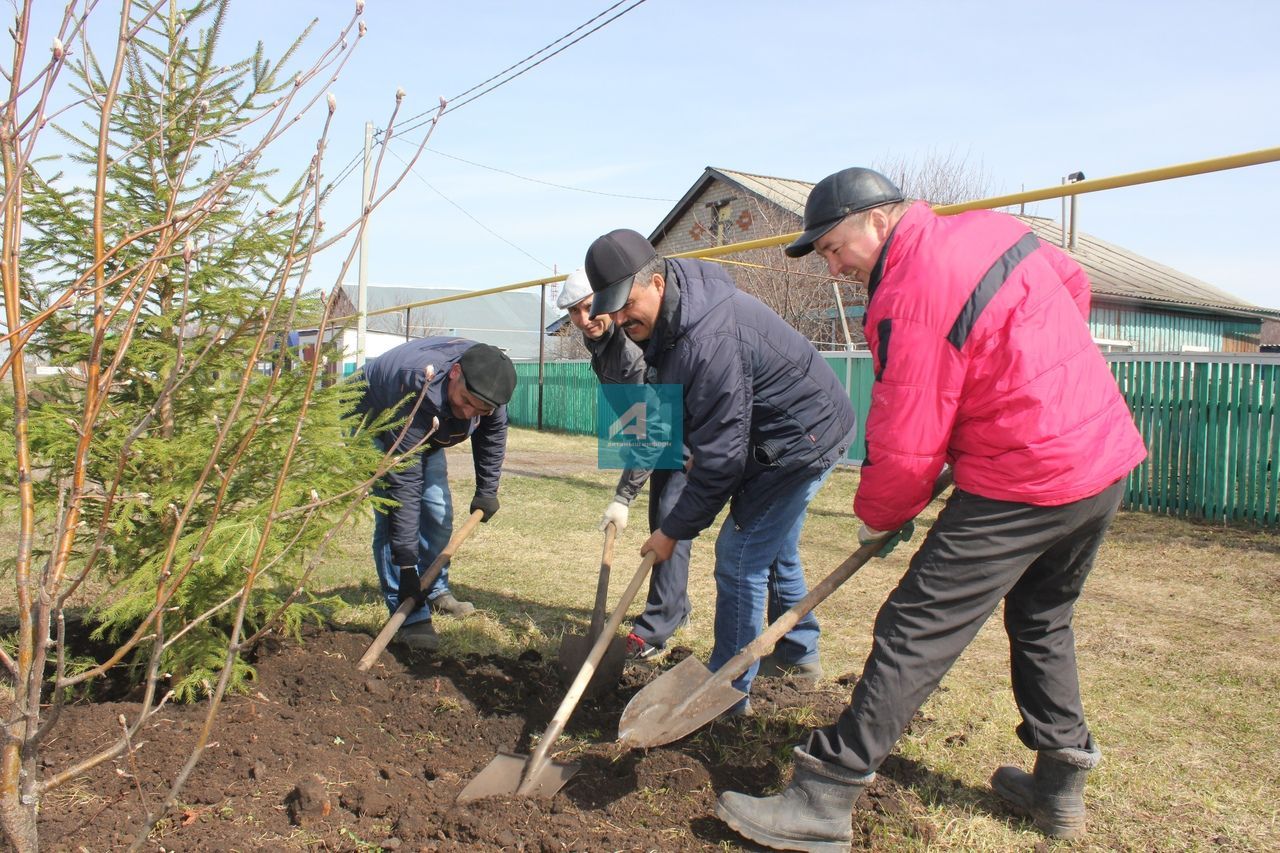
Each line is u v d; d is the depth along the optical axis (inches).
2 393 130.2
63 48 67.6
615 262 122.6
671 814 113.7
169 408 137.9
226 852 98.3
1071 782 111.1
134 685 144.4
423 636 180.2
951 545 100.9
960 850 108.5
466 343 176.2
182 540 127.4
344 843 103.1
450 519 201.9
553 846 102.3
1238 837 112.9
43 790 80.6
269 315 76.4
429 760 127.3
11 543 246.1
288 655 157.9
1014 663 114.3
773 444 137.0
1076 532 103.3
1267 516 327.6
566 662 157.1
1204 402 342.0
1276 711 153.4
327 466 144.4
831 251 109.0
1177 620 211.0
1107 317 806.5
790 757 128.6
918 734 140.4
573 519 334.6
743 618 141.4
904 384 97.6
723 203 981.2
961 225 100.0
